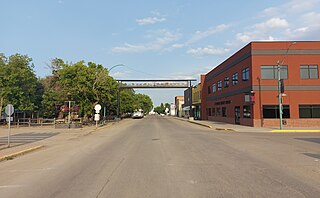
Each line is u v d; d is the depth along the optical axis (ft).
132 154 40.96
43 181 25.20
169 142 56.59
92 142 60.85
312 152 41.60
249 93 108.88
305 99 104.32
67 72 128.06
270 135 73.92
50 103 154.61
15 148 49.37
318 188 21.80
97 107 110.01
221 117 152.35
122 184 23.54
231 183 23.53
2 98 127.95
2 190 22.29
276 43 106.42
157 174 27.25
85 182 24.47
